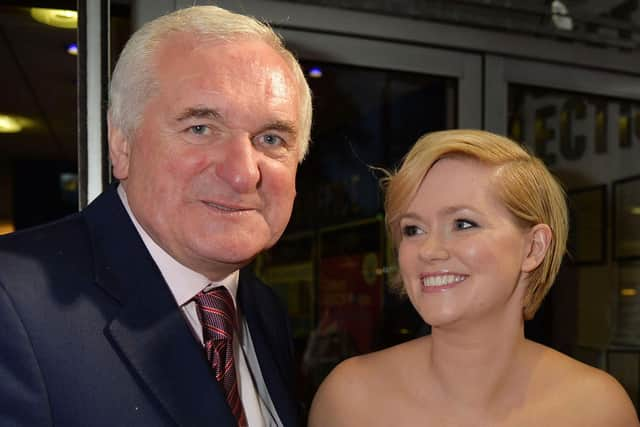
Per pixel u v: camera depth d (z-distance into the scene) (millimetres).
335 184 2992
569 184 2627
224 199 1078
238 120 1066
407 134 2562
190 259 1127
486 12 2291
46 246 1079
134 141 1106
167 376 1039
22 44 2592
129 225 1146
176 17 1120
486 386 1229
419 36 2234
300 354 3088
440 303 1162
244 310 1379
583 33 2408
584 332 2684
